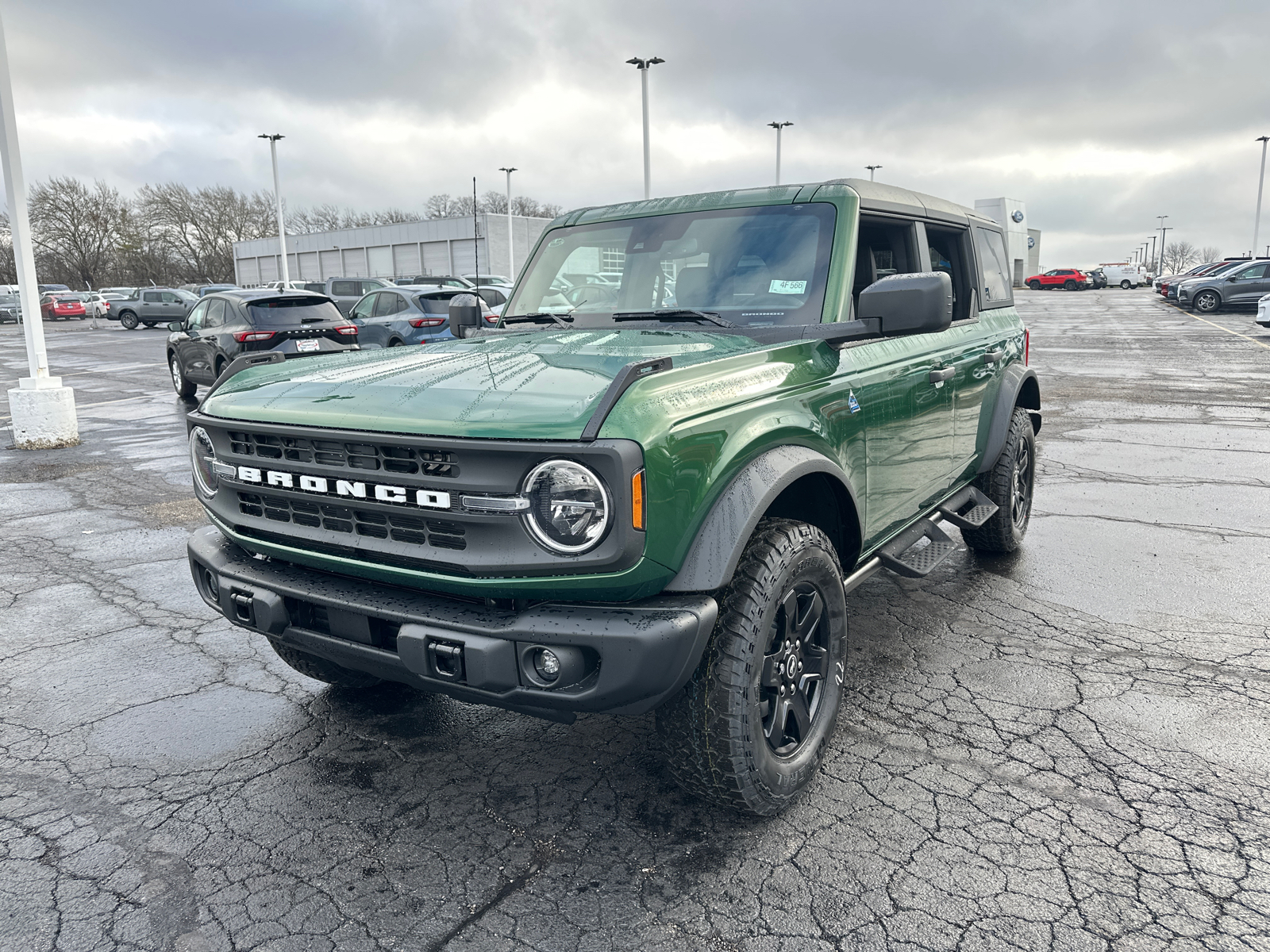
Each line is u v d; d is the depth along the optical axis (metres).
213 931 2.35
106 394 15.99
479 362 2.79
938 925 2.32
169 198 87.06
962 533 5.46
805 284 3.33
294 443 2.64
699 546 2.40
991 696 3.65
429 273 71.88
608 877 2.54
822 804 2.89
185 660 4.22
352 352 3.43
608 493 2.19
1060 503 6.86
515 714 3.61
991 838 2.69
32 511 7.32
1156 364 16.89
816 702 2.99
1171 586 4.96
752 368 2.73
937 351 4.01
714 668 2.53
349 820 2.87
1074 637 4.27
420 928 2.35
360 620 2.57
